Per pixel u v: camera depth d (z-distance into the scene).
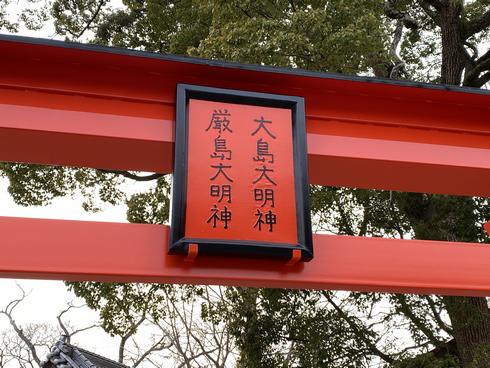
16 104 4.00
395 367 10.70
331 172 4.59
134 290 12.23
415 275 3.94
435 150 4.65
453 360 10.48
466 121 4.82
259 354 11.34
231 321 12.12
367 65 11.30
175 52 12.05
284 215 3.76
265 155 3.98
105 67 4.18
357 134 4.57
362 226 12.31
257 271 3.67
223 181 3.79
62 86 4.12
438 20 13.66
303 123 4.16
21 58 4.09
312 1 9.68
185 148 3.84
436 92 4.59
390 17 13.12
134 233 3.65
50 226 3.55
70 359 10.87
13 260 3.39
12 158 4.21
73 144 4.07
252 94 4.18
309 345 11.01
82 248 3.53
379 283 3.85
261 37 8.65
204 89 4.10
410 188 4.89
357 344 11.36
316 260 3.84
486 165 4.67
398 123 4.69
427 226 11.28
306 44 8.45
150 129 4.13
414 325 11.47
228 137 3.99
